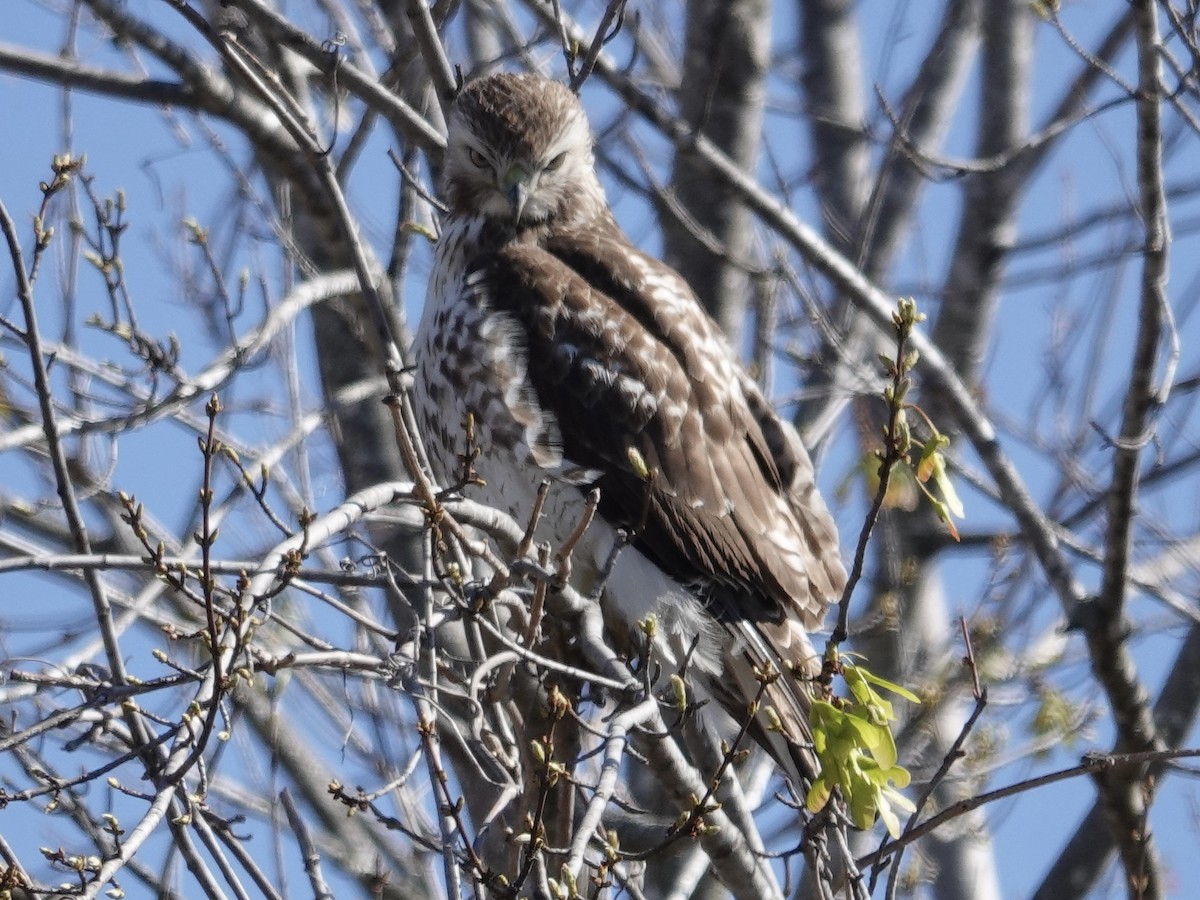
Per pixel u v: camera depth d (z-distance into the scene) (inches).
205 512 290.4
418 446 400.5
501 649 362.9
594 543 429.1
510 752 349.1
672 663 381.7
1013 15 639.1
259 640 451.8
